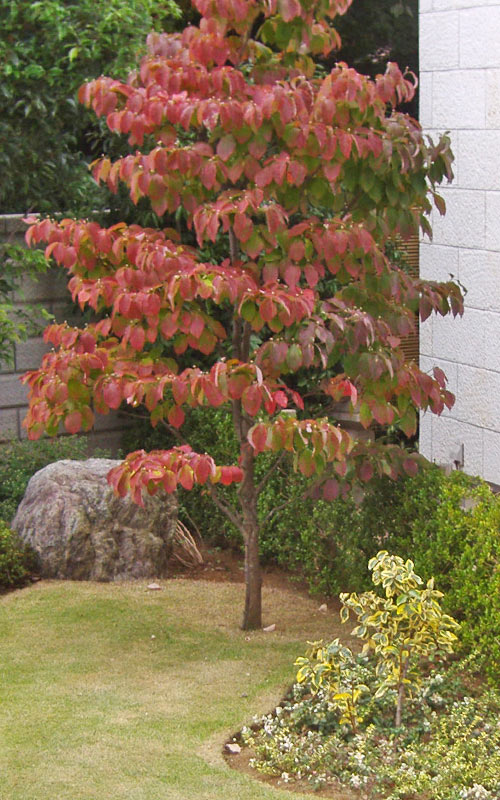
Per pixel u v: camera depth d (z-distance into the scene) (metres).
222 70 5.14
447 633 4.77
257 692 5.23
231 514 6.12
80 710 5.01
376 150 5.21
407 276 5.75
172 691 5.25
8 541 7.18
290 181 5.16
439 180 5.71
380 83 5.34
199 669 5.54
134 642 5.95
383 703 5.08
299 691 5.21
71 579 7.18
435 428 8.22
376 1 13.37
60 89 8.98
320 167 5.35
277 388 5.43
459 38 7.54
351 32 13.59
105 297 5.43
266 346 5.36
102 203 9.56
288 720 4.93
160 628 6.18
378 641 4.83
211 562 7.80
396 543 6.23
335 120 5.29
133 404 5.43
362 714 4.96
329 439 5.23
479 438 7.70
